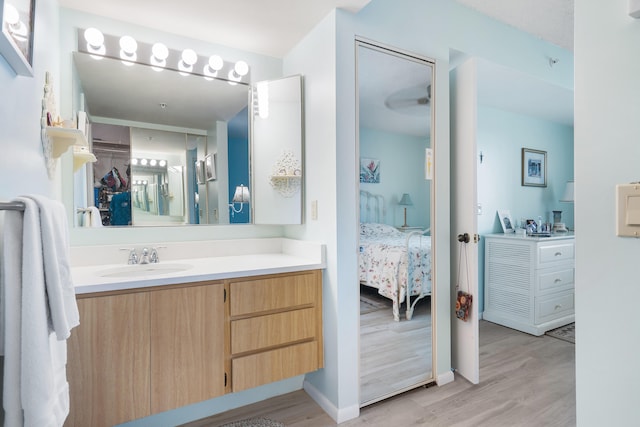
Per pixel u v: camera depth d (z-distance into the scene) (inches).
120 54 74.8
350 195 72.0
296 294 70.7
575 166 28.7
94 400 52.7
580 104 28.4
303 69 82.1
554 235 128.8
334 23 69.6
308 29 77.6
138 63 76.7
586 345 28.0
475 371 83.4
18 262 28.7
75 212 70.9
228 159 86.3
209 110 84.2
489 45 93.7
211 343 61.8
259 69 89.9
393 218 78.6
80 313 51.8
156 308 57.2
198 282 60.9
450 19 86.3
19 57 33.3
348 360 71.2
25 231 28.9
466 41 89.2
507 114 142.3
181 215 81.6
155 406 57.1
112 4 68.2
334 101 69.8
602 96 26.9
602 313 27.0
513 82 109.5
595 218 27.4
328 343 72.9
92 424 52.6
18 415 28.0
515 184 145.5
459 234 87.8
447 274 85.0
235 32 79.2
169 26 76.8
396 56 77.9
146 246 75.2
